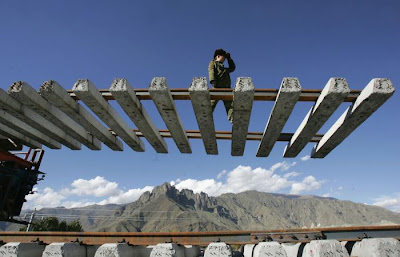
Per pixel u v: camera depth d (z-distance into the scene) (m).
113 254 3.65
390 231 4.19
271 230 4.37
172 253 3.64
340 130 4.04
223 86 5.44
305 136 4.36
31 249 3.90
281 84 3.13
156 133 4.79
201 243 4.42
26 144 6.16
